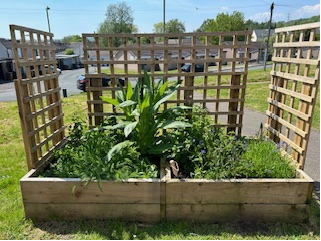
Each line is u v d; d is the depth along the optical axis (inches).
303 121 95.1
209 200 84.9
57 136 120.2
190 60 116.2
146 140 102.6
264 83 482.6
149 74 116.3
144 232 80.9
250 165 89.9
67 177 87.6
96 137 103.3
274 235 79.6
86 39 115.3
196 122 111.7
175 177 88.4
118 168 90.4
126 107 104.1
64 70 1190.3
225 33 113.0
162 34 113.3
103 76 118.0
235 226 83.9
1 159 135.3
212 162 92.7
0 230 81.2
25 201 85.6
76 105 322.7
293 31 99.7
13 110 290.8
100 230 81.8
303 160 94.6
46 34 108.0
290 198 84.6
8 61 804.6
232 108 122.7
